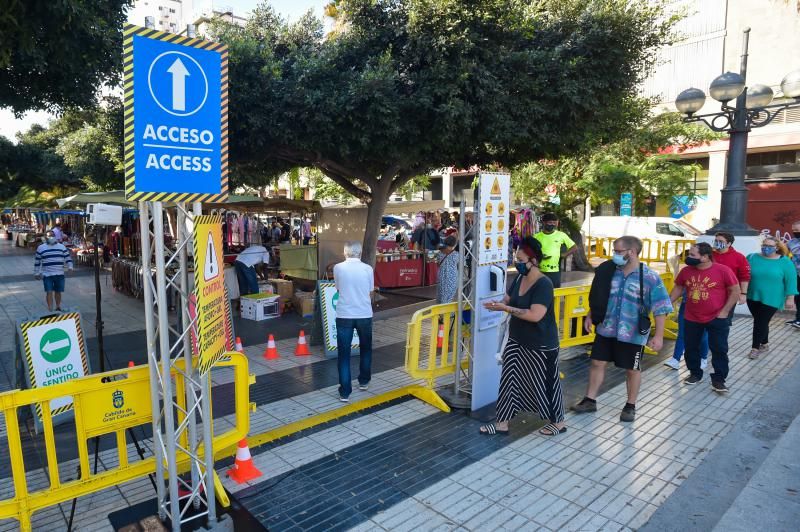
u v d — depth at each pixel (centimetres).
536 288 446
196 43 290
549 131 863
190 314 352
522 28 833
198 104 294
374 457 432
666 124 1493
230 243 1659
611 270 499
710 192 2527
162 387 308
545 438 466
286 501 368
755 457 430
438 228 1630
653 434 474
